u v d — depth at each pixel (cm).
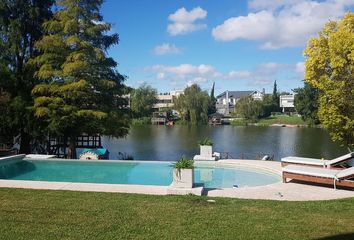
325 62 1549
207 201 925
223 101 14325
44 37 2253
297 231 667
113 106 2466
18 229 658
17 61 2550
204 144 1822
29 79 2472
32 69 2433
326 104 1586
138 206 850
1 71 2345
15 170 1720
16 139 2748
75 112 2214
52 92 2256
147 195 998
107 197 955
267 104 10581
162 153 3509
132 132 6309
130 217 750
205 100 8944
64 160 1859
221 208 845
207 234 646
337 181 1157
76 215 759
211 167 1744
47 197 942
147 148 3931
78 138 2969
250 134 5972
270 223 719
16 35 2405
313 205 894
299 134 5916
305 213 807
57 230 657
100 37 2444
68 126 2317
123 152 3556
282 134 5953
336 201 949
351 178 1143
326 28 1580
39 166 1808
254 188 1174
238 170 1677
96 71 2372
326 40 1556
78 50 2283
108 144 4334
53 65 2314
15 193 991
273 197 1045
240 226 696
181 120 9150
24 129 2400
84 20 2308
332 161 1421
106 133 2403
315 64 1569
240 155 3366
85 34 2345
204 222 721
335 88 1500
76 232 648
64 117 2192
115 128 2373
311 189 1165
